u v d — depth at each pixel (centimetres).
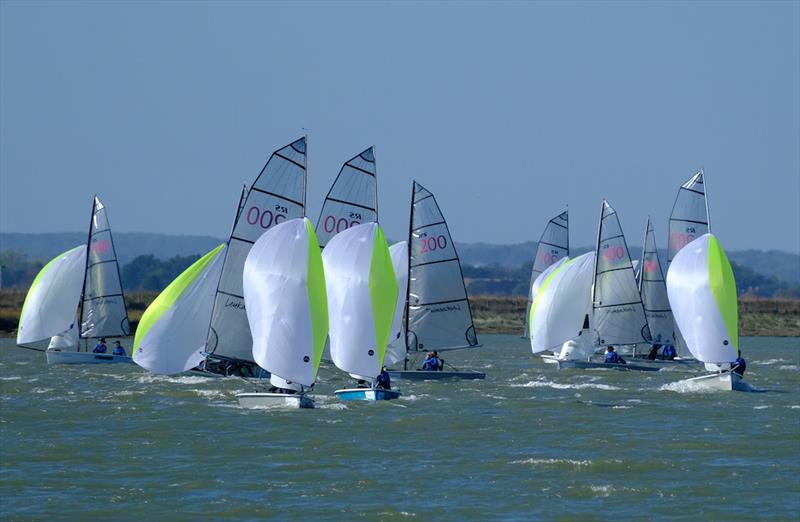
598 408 17900
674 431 15475
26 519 10444
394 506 10912
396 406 17675
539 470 12594
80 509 10781
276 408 17150
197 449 13712
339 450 13712
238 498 11212
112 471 12450
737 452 13825
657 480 12125
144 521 10394
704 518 10562
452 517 10525
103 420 16012
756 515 10681
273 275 16862
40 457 13200
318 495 11344
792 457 13500
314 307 16812
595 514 10669
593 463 12925
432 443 14288
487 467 12744
